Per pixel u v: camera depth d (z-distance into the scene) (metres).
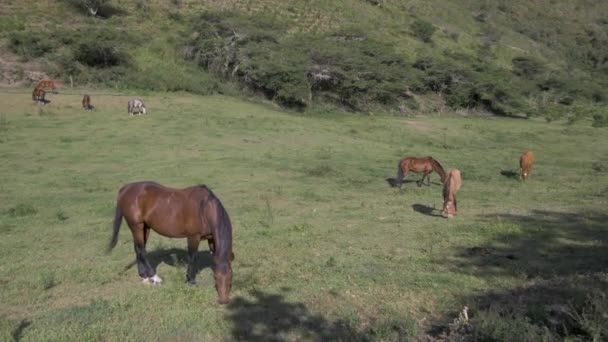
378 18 74.38
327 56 44.28
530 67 66.19
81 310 7.30
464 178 21.66
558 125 48.22
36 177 18.08
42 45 41.88
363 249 10.88
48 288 8.45
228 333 6.70
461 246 11.13
